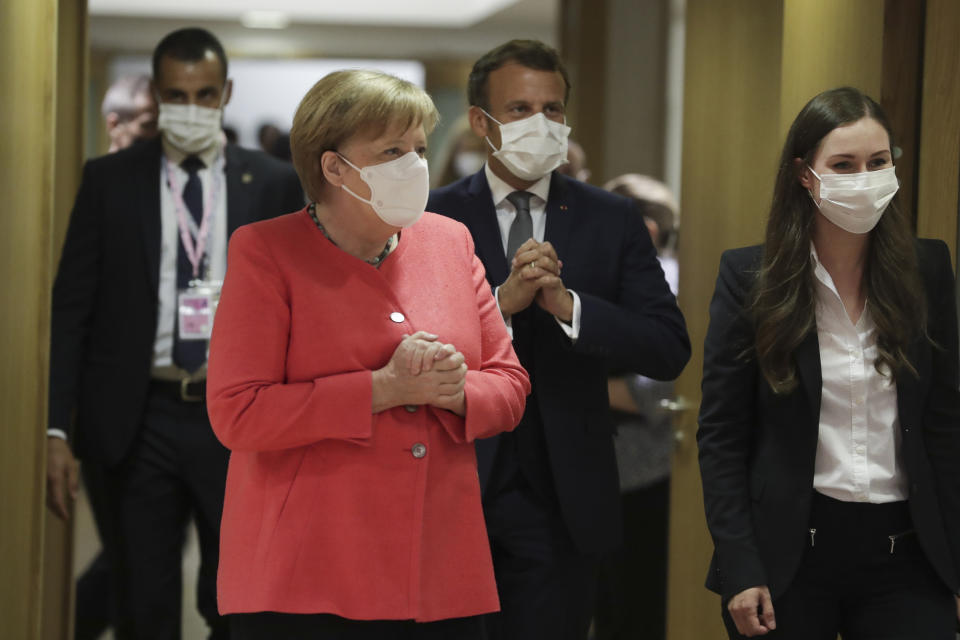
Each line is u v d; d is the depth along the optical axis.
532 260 6.49
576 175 11.07
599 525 6.76
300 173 5.22
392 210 5.09
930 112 6.96
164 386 8.39
